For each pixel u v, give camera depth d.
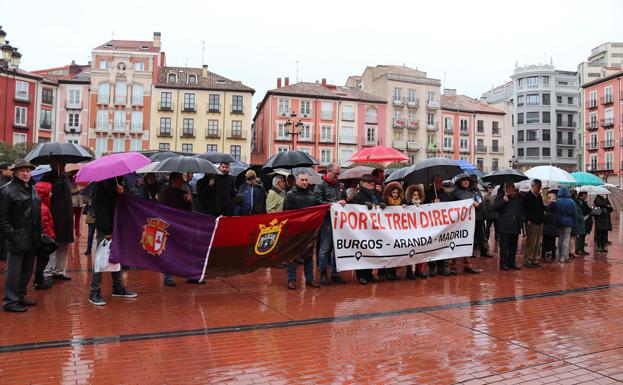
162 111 52.84
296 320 5.88
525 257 10.42
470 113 65.94
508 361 4.60
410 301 6.95
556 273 9.55
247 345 4.95
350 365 4.46
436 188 9.67
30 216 6.08
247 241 7.43
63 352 4.63
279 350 4.82
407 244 8.61
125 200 6.73
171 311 6.18
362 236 8.22
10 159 42.38
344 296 7.23
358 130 59.09
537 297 7.30
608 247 14.90
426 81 63.25
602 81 57.97
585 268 10.27
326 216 8.04
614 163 55.94
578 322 5.94
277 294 7.30
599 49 85.44
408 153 62.06
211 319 5.86
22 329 5.31
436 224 8.98
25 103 50.12
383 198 8.74
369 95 62.31
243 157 54.28
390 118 60.72
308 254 7.84
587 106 60.47
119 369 4.25
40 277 7.22
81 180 6.07
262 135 60.56
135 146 52.66
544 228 11.29
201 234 7.20
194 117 53.56
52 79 53.28
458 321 5.93
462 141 65.50
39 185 7.41
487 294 7.48
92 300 6.49
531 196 10.26
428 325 5.74
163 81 54.03
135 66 52.72
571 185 14.80
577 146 80.69
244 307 6.46
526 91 81.06
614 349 4.96
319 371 4.30
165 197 7.77
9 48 21.02
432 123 63.91
